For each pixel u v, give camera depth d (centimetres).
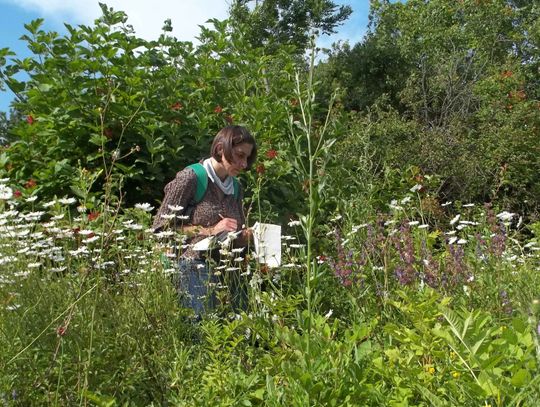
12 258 350
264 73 830
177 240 397
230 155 414
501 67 1583
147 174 666
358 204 576
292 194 656
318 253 542
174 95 741
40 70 690
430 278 370
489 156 1179
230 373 274
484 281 369
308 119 294
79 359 280
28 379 280
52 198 621
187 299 386
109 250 400
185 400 267
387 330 264
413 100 1578
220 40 819
